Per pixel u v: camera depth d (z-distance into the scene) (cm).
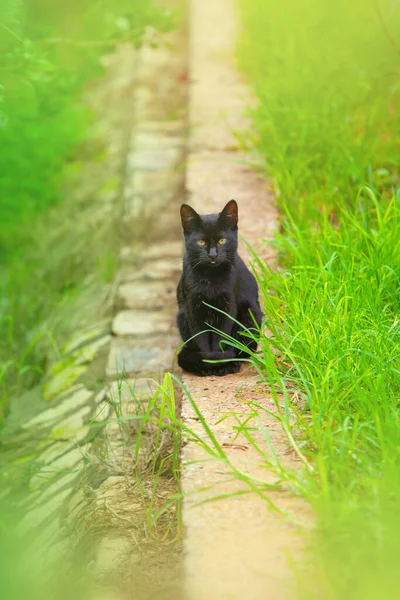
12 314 913
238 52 1277
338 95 967
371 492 399
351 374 477
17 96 1063
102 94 1410
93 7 1007
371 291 584
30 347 792
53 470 616
